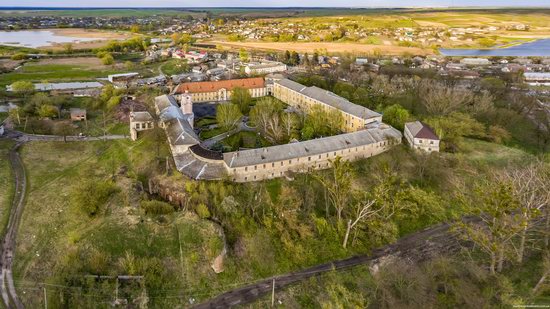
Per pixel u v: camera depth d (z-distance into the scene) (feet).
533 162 570.46
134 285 345.72
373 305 337.11
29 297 339.16
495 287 330.95
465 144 637.30
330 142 552.82
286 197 443.73
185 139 550.77
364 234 418.51
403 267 367.86
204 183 468.34
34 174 539.29
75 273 347.77
